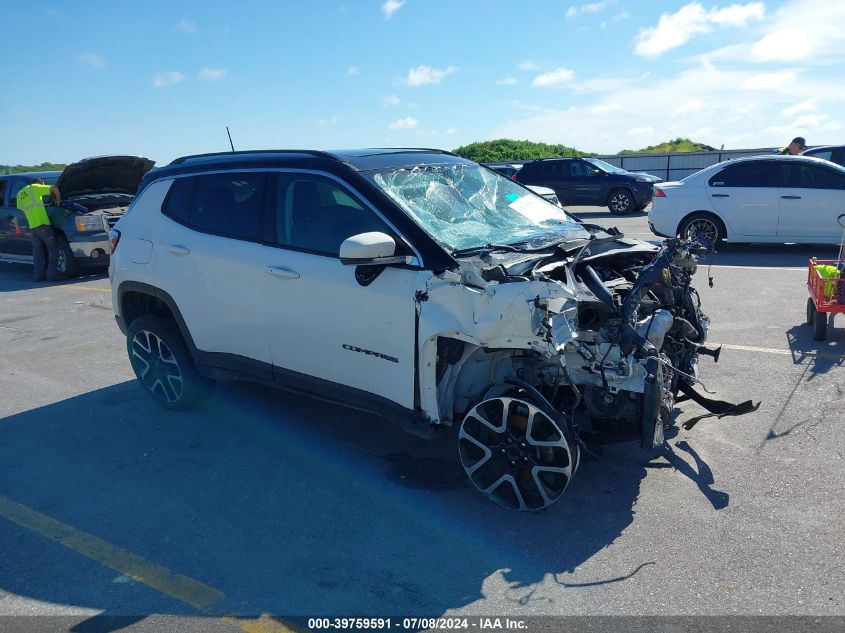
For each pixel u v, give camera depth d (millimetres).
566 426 3629
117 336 7926
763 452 4352
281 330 4488
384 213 4023
